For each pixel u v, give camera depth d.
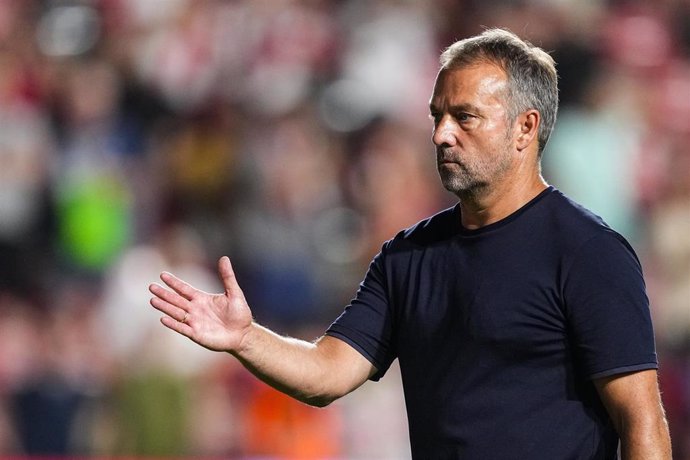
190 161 42.00
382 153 41.69
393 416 33.09
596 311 13.12
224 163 41.53
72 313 36.34
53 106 44.44
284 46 46.34
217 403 33.16
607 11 47.00
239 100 45.03
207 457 32.56
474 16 46.78
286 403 32.88
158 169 42.56
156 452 32.62
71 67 46.19
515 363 13.44
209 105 44.56
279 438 32.78
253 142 42.47
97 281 38.94
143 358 33.41
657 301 37.09
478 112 13.57
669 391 34.66
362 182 40.88
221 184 41.12
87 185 41.06
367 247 39.19
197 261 38.25
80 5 48.78
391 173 40.69
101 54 46.97
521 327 13.41
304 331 37.22
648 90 44.78
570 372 13.38
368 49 46.00
